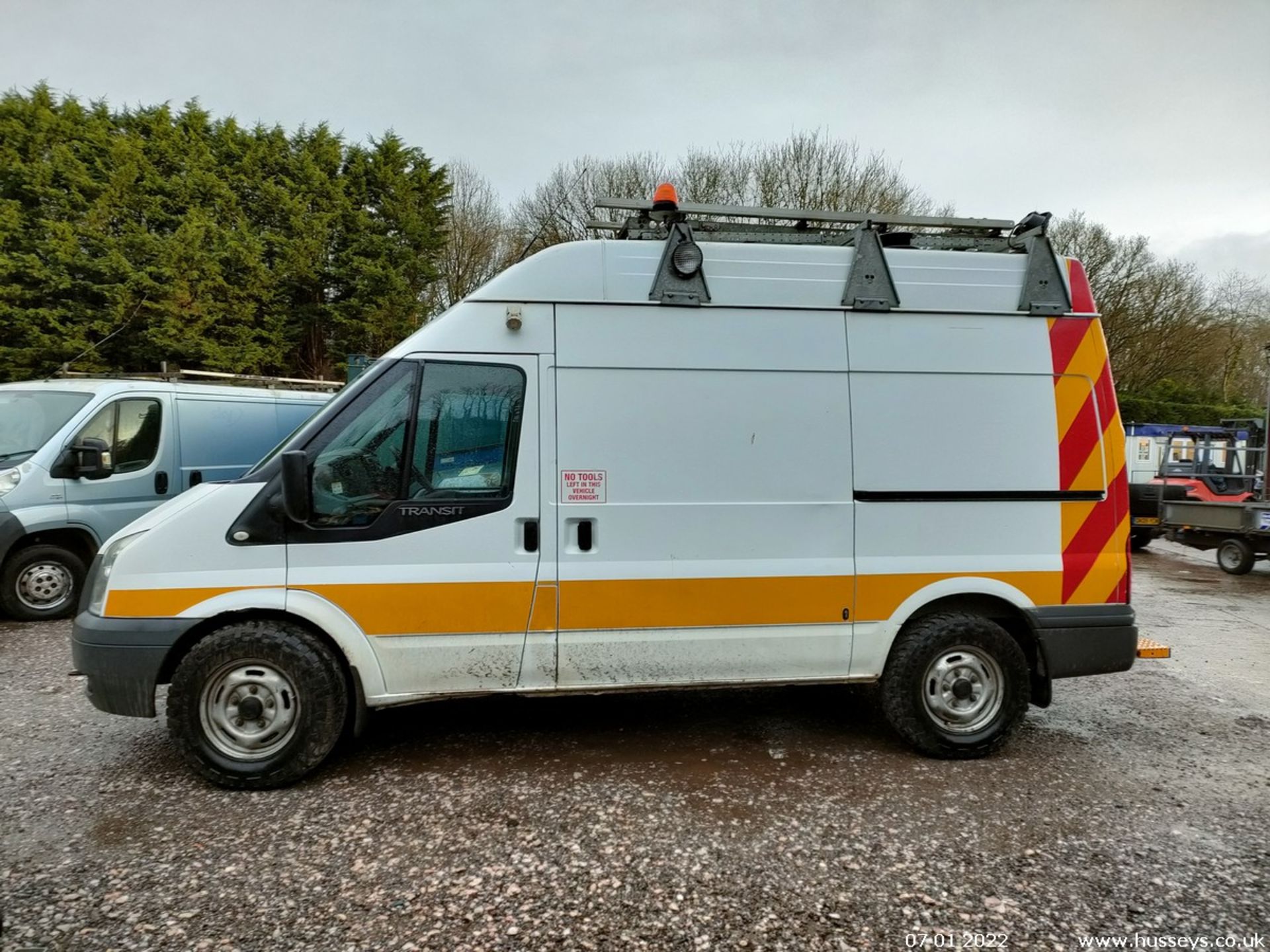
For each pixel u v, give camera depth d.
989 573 3.81
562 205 23.56
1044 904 2.69
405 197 21.34
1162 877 2.86
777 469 3.70
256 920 2.53
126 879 2.74
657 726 4.27
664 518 3.62
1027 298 3.90
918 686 3.78
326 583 3.40
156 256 17.58
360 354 20.81
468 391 3.54
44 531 6.50
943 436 3.81
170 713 3.34
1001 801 3.44
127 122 19.45
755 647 3.71
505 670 3.56
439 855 2.93
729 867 2.88
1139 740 4.21
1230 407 29.58
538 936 2.48
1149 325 30.44
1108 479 3.92
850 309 3.78
